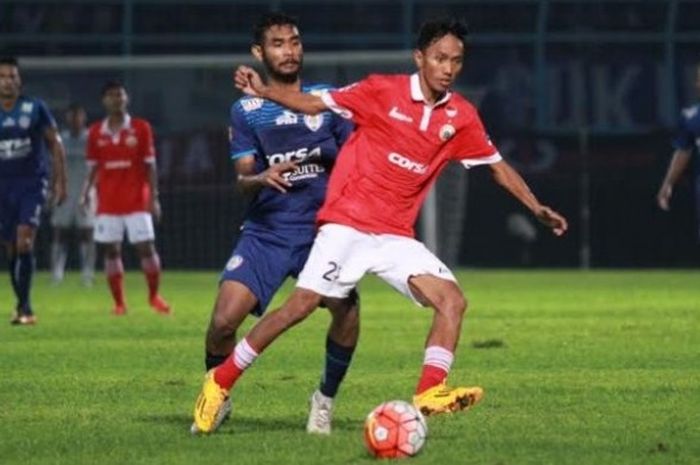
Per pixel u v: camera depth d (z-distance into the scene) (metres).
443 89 24.39
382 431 22.69
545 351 39.69
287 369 35.47
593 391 31.14
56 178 49.69
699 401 29.56
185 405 29.30
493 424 26.47
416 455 22.84
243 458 22.95
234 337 26.31
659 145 85.81
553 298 62.72
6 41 89.56
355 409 28.58
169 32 90.00
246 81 24.81
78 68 75.06
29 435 25.34
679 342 42.28
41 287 73.00
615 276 80.19
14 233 49.72
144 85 82.94
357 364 36.53
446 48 24.23
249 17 90.06
